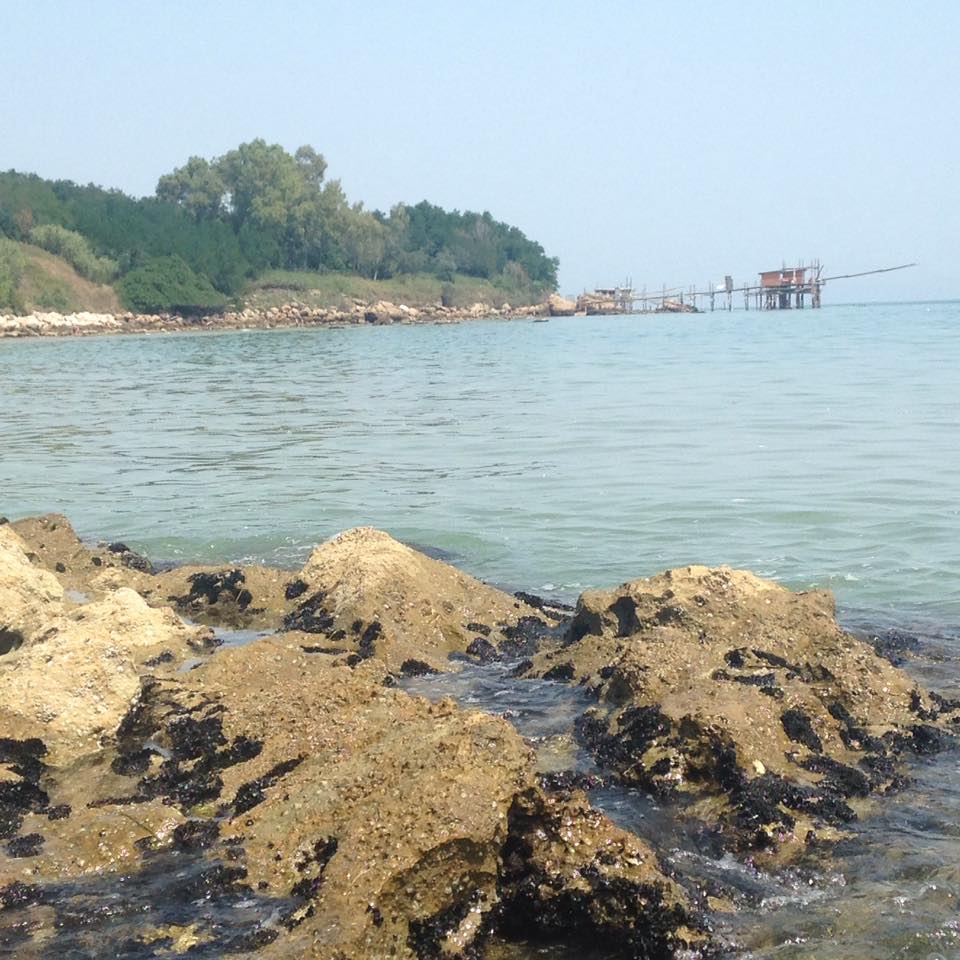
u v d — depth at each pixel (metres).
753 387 38.81
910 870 7.06
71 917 6.54
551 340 86.88
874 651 10.12
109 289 119.69
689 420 29.34
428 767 6.88
